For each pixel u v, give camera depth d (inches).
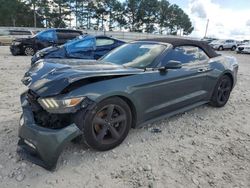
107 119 132.2
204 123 181.3
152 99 151.2
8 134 151.2
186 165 129.0
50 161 115.6
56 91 117.0
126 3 2864.2
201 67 184.1
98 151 135.9
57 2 2603.3
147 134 158.9
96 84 126.9
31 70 142.6
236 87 303.1
